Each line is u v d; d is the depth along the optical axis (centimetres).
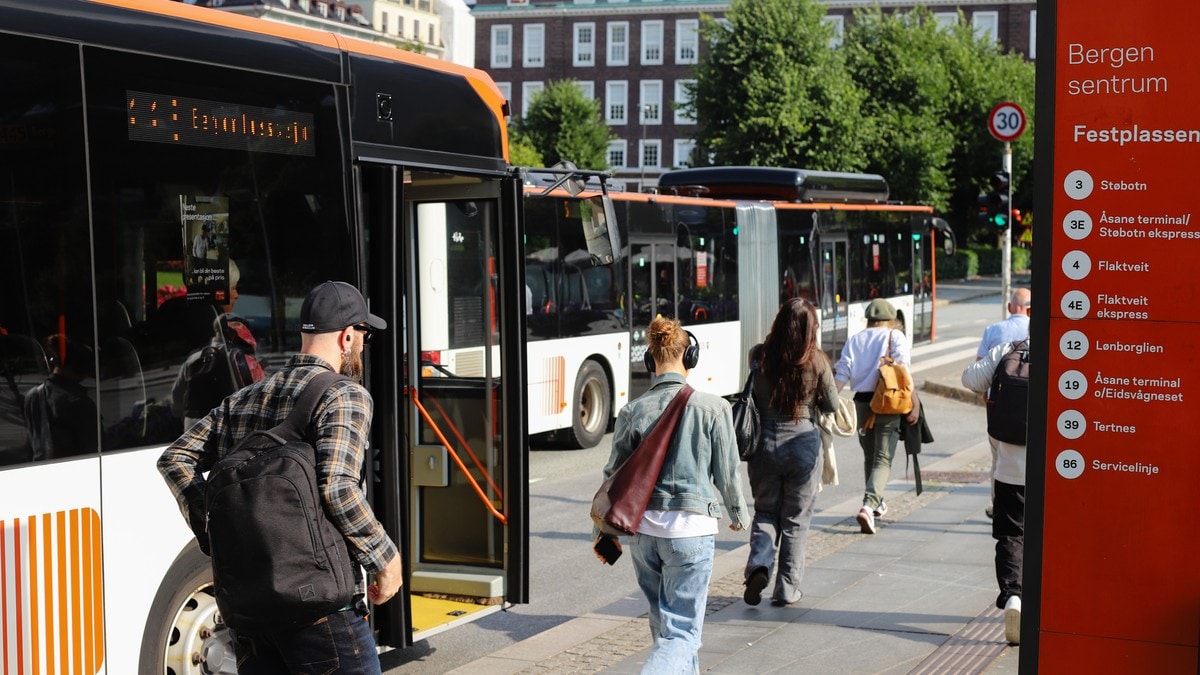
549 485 1289
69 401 474
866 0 8756
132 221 500
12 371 455
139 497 497
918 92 5650
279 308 566
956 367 2328
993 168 6119
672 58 9062
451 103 681
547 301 1466
